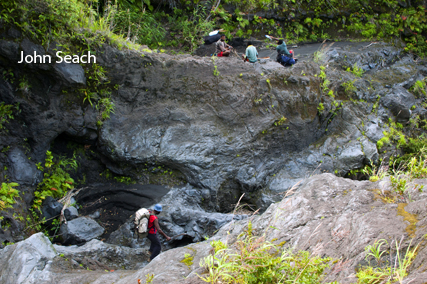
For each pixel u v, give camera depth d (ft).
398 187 13.09
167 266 12.33
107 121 27.84
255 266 8.65
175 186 28.76
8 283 14.10
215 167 29.32
